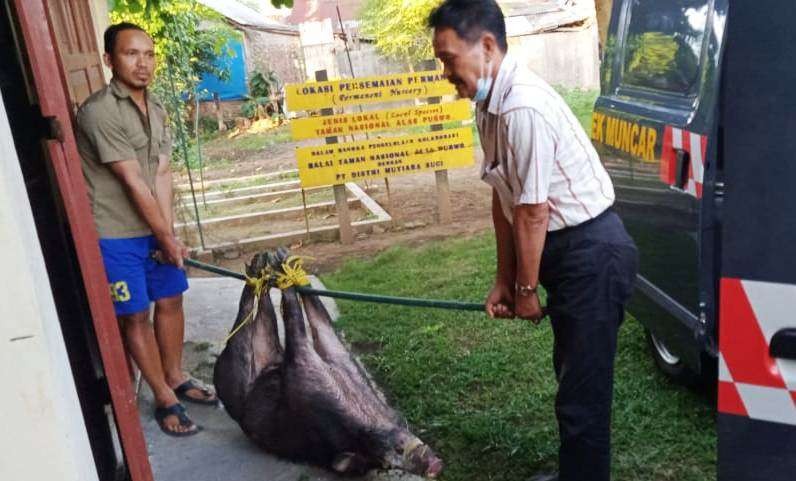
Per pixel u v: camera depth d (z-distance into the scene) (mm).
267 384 3289
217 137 17984
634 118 3568
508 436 3363
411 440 3025
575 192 2439
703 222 2891
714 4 2998
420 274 5977
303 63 19750
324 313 3322
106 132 3277
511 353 4234
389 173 7512
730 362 1761
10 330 1497
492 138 2488
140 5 6250
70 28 4152
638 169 3518
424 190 9727
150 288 3768
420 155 7570
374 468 3111
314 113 7363
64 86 3484
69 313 2449
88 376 2506
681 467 3074
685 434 3291
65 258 2422
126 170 3311
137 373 4215
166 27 9234
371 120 7367
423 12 15742
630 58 3820
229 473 3291
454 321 4805
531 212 2389
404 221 8086
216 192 10484
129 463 2217
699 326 2996
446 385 3941
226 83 19703
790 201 1643
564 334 2562
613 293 2490
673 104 3242
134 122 3422
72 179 2047
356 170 7383
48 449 1561
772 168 1651
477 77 2400
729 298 1742
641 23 3740
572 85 18125
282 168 12945
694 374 3527
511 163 2400
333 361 3207
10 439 1540
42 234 2357
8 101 2254
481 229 7504
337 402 3064
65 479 1583
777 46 1612
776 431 1744
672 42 3350
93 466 1808
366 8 18453
